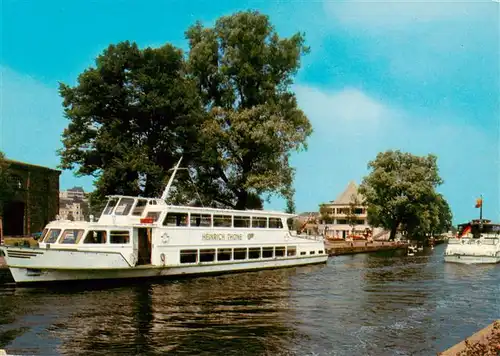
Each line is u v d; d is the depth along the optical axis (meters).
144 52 39.78
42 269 23.20
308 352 13.80
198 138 41.16
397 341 15.00
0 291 22.81
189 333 15.59
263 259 34.06
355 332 16.00
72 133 39.25
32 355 13.41
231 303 20.75
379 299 22.23
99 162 39.88
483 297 23.00
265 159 45.00
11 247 23.14
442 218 127.12
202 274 29.69
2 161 48.78
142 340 14.82
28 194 60.16
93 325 16.58
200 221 29.86
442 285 27.34
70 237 24.91
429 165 83.31
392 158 83.19
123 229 25.83
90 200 40.41
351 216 100.81
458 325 17.16
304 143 45.06
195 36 46.62
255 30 44.78
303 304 20.70
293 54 45.28
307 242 38.62
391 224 84.50
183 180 43.78
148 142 40.97
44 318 17.58
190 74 45.94
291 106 46.91
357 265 40.38
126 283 25.95
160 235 27.27
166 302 20.84
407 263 42.84
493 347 10.07
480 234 49.88
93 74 37.72
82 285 24.38
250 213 33.34
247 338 15.10
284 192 45.28
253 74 44.06
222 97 45.50
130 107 38.75
